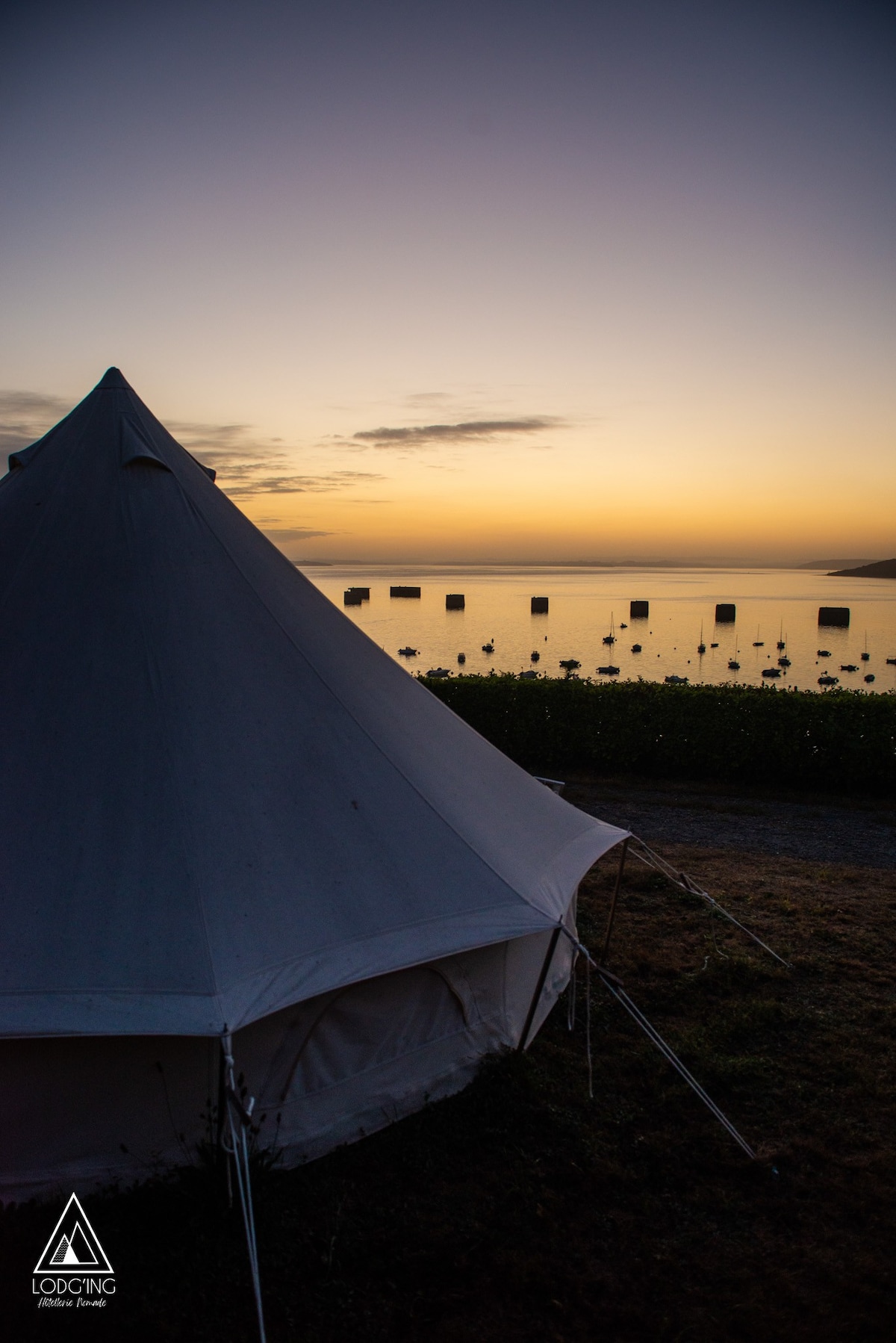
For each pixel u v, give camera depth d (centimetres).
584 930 646
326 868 372
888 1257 321
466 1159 373
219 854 353
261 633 457
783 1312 296
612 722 1192
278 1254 314
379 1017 380
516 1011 451
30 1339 277
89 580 436
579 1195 354
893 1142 392
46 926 321
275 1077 354
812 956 597
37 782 359
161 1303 291
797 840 893
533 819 495
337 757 421
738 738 1130
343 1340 280
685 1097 427
